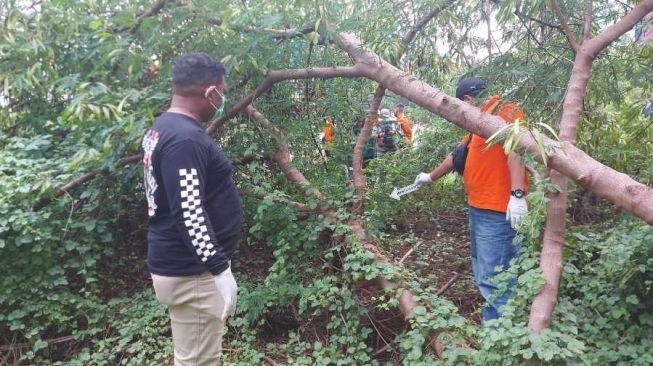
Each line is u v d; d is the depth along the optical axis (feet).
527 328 8.18
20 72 12.11
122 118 10.93
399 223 16.48
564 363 7.80
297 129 13.52
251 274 13.60
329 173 14.14
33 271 11.88
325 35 11.84
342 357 10.66
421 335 9.62
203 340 8.11
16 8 11.92
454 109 10.27
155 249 7.93
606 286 10.13
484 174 10.61
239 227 8.27
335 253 12.42
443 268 14.12
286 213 12.39
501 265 10.34
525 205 10.11
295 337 11.31
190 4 11.01
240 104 12.52
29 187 11.36
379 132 18.25
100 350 11.26
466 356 8.80
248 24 11.22
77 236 12.57
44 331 11.94
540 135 8.37
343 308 11.27
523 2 11.34
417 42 13.60
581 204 14.85
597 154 13.97
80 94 10.94
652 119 13.50
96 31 11.60
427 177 12.84
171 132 7.49
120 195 13.53
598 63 12.03
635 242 9.72
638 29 11.81
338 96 14.06
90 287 12.66
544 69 11.48
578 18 11.46
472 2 12.51
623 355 8.80
